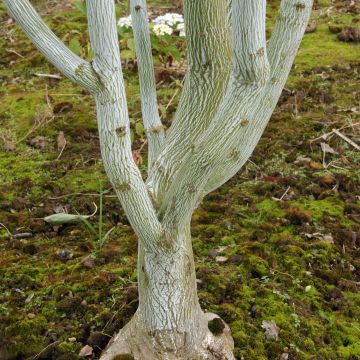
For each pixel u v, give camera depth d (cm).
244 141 176
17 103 438
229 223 296
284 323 231
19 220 304
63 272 263
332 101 426
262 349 219
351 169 346
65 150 378
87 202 317
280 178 335
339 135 375
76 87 464
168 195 172
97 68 145
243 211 308
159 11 593
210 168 156
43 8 621
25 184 336
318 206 312
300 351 220
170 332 195
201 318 205
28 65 505
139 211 165
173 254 183
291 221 300
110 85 146
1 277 261
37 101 440
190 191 163
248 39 140
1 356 223
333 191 326
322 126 391
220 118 151
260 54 142
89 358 218
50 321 237
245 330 227
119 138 152
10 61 515
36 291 252
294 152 363
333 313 242
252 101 149
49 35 142
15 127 406
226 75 178
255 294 246
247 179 340
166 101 429
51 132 397
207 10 168
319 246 278
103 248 280
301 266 265
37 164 360
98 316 234
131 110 419
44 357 221
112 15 142
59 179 343
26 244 283
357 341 228
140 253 192
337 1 631
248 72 144
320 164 350
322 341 228
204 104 180
